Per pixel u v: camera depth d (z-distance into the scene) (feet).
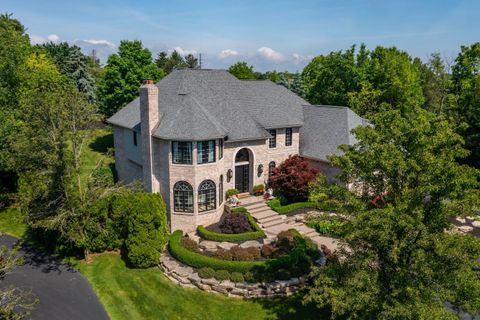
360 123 111.04
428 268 40.24
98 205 78.13
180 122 86.43
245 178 106.63
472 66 144.15
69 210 73.51
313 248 76.84
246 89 116.78
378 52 196.34
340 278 48.21
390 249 44.24
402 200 42.80
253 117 107.86
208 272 69.26
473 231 92.02
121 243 82.64
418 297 39.52
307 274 69.51
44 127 74.43
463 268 40.19
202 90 103.50
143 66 168.86
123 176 118.93
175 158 86.58
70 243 80.12
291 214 95.66
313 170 103.14
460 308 45.44
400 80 167.53
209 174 88.63
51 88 129.80
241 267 69.36
